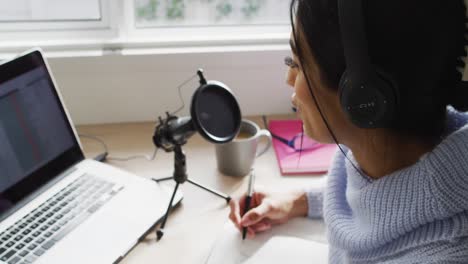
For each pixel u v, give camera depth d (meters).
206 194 1.01
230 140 0.91
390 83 0.53
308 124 0.70
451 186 0.59
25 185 0.91
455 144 0.59
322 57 0.57
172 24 1.31
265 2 1.32
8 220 0.87
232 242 0.89
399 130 0.60
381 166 0.66
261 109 1.33
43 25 1.24
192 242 0.89
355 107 0.56
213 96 0.90
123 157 1.13
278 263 0.85
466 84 0.57
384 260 0.68
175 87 1.27
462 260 0.58
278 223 0.95
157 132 0.93
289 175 1.09
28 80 0.94
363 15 0.51
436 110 0.58
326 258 0.87
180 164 0.95
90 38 1.25
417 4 0.50
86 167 1.03
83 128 1.25
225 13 1.32
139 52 1.22
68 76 1.21
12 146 0.90
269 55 1.25
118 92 1.25
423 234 0.62
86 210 0.91
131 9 1.26
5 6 1.22
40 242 0.84
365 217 0.69
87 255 0.82
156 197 0.97
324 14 0.55
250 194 0.98
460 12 0.52
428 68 0.53
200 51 1.23
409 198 0.62
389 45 0.52
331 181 0.83
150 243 0.89
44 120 0.96
